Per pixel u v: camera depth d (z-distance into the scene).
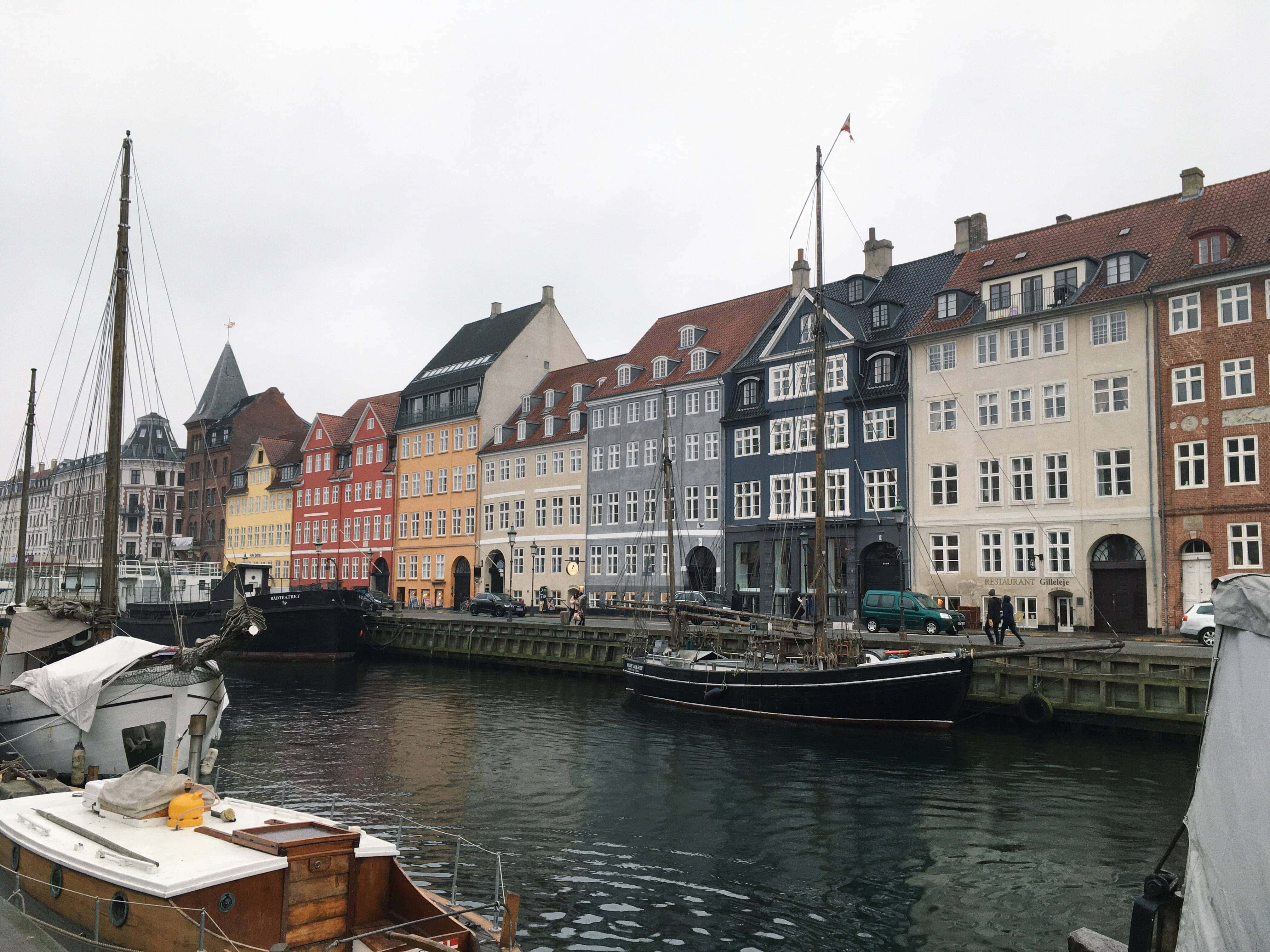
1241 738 6.21
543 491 60.56
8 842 10.24
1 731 17.56
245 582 45.97
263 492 89.44
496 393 67.06
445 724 26.66
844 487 43.47
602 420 56.78
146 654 16.28
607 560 55.53
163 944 8.00
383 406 79.56
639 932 11.25
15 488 92.38
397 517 73.31
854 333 43.94
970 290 41.16
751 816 16.42
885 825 15.80
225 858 8.59
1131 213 38.88
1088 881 13.05
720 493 49.25
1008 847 14.59
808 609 40.62
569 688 35.00
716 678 27.92
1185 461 33.59
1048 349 37.31
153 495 100.56
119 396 20.97
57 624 21.28
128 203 21.17
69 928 8.88
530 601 60.53
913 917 11.77
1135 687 23.34
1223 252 33.38
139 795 9.77
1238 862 6.10
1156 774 19.42
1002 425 38.31
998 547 38.09
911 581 40.41
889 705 24.52
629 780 19.25
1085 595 35.50
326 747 23.08
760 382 48.44
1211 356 33.19
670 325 59.25
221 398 100.75
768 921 11.63
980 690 25.86
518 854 14.20
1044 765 20.36
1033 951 10.77
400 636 47.25
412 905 8.93
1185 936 6.61
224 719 27.52
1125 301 35.16
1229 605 6.41
